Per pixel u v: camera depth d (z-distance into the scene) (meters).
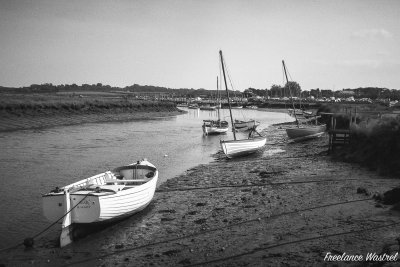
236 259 10.17
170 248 11.51
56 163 27.88
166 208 16.09
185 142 43.06
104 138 45.69
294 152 32.53
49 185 20.75
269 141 42.53
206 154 33.69
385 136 23.41
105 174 16.84
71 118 71.25
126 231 13.41
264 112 127.06
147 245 11.93
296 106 125.25
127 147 37.69
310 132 40.28
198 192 18.67
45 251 11.88
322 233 11.51
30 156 31.06
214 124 54.66
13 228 14.01
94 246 12.16
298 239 11.20
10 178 22.45
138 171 18.53
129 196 14.17
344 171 21.98
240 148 31.19
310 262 9.46
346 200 15.21
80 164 27.53
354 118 34.59
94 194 12.70
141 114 95.12
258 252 10.51
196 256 10.64
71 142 41.03
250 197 16.97
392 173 20.61
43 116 66.69
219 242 11.61
